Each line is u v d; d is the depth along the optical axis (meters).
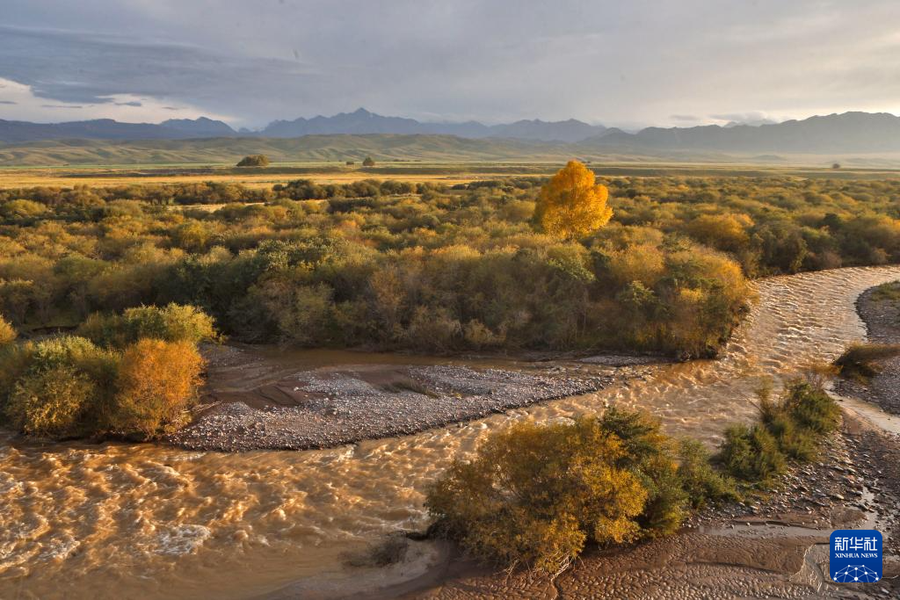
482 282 33.69
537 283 33.34
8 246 45.12
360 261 35.50
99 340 28.20
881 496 15.09
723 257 41.59
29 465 18.58
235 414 22.52
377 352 30.62
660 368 27.41
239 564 13.37
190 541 14.37
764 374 26.14
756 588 11.56
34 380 20.55
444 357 29.81
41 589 12.56
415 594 11.59
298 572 12.89
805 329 32.72
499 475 13.67
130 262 41.19
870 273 47.72
